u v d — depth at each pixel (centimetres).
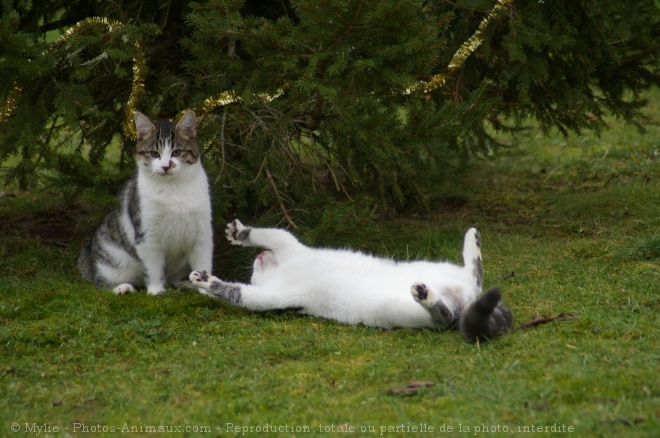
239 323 678
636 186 1046
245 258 841
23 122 771
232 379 559
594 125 985
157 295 745
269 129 803
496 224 986
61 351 630
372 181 980
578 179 1143
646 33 888
